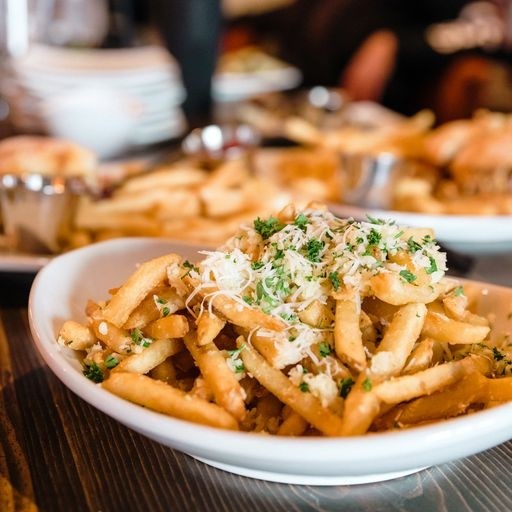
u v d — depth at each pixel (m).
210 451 0.35
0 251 0.63
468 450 0.36
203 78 1.22
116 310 0.41
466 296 0.48
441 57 1.72
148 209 0.68
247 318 0.40
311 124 1.16
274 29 2.19
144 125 1.00
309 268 0.42
